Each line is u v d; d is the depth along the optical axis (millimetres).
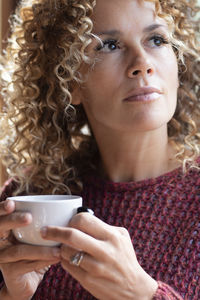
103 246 956
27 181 1461
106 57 1215
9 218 963
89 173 1435
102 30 1223
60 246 1001
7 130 1589
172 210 1294
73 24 1278
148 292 1030
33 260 1061
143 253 1269
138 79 1173
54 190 1429
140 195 1321
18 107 1473
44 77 1421
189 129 1442
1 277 1361
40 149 1471
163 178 1324
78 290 1279
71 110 1444
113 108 1222
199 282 1219
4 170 1908
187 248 1245
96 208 1355
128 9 1205
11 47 1583
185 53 1377
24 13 1485
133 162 1340
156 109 1184
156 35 1223
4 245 1072
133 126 1198
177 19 1317
